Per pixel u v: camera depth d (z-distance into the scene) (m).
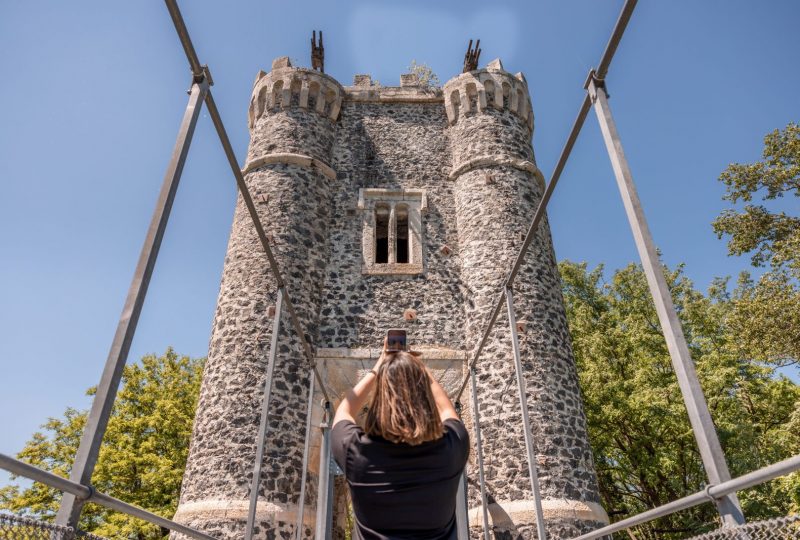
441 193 15.51
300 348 12.58
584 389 21.28
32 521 1.86
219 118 4.21
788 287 17.25
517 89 16.31
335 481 14.41
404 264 14.30
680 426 19.19
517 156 15.23
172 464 19.73
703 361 20.61
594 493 11.50
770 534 1.77
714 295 26.34
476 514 11.19
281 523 10.62
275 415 11.55
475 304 13.36
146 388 22.41
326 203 14.97
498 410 11.96
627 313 25.45
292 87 15.95
